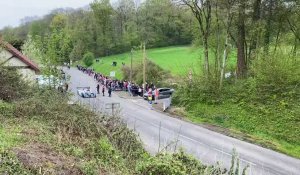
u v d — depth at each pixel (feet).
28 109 52.44
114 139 47.21
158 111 118.11
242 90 107.65
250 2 112.27
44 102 56.75
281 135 84.43
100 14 374.63
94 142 43.60
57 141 41.42
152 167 37.52
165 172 36.91
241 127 94.12
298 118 87.04
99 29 386.52
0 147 33.60
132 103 136.46
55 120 49.67
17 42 154.81
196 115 109.50
